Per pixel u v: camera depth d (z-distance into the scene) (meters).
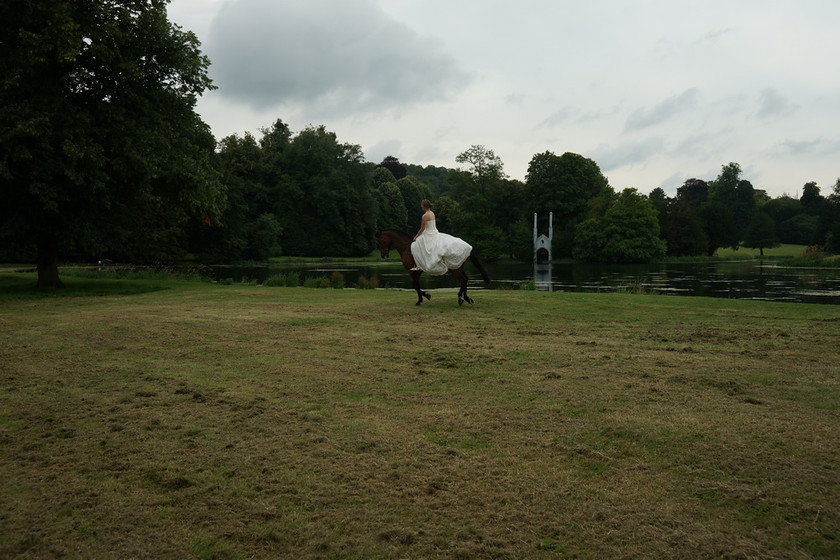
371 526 3.41
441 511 3.57
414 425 5.18
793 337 9.45
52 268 20.73
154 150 19.08
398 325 11.34
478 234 80.62
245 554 3.14
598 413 5.38
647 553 3.07
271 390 6.45
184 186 20.66
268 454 4.54
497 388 6.38
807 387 6.21
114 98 19.12
